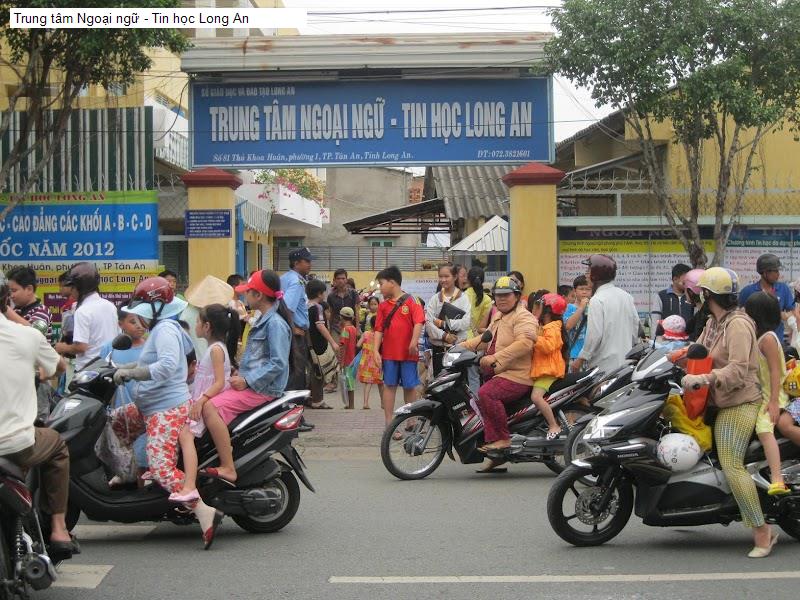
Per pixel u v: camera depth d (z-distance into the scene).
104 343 8.56
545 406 8.93
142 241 16.97
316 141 16.66
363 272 33.31
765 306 6.39
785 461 6.45
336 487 8.83
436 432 9.47
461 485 8.93
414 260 33.59
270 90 16.66
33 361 4.99
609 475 6.58
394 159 16.62
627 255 17.72
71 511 6.84
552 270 16.23
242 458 6.84
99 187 17.03
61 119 15.59
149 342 6.65
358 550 6.54
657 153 18.34
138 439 6.76
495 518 7.51
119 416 6.78
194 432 6.77
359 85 16.59
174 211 17.61
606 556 6.38
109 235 17.00
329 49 16.38
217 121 16.67
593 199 21.16
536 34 16.34
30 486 5.18
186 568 6.11
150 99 19.94
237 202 19.47
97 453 6.75
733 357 6.24
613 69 15.30
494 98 16.56
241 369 7.11
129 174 17.02
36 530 5.20
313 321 13.25
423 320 10.83
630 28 15.23
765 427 6.33
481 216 21.66
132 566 6.16
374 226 27.22
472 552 6.48
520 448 8.97
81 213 17.02
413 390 10.95
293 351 10.68
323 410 13.44
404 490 8.68
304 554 6.45
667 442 6.30
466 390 9.14
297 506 7.16
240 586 5.69
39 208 17.03
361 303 19.44
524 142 16.58
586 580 5.79
